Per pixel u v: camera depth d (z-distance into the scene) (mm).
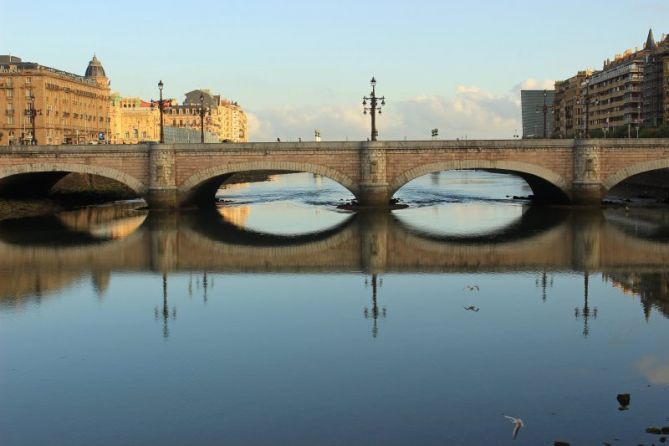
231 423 23969
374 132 93875
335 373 28547
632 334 33531
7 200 99000
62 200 107500
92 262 55406
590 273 48875
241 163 93188
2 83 166375
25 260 56406
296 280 47344
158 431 23469
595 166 91438
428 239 67438
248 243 66250
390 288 44281
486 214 91062
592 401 25328
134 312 38781
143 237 70750
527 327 34875
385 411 24703
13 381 28234
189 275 49594
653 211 89812
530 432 22859
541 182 102625
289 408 25125
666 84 174375
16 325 36375
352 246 63344
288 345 32312
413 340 32844
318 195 139250
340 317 37094
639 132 158750
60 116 177000
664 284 44969
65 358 30984
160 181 93562
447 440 22422
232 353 31297
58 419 24578
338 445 22219
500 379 27625
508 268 51219
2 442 22891
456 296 41812
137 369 29422
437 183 186250
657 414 24125
